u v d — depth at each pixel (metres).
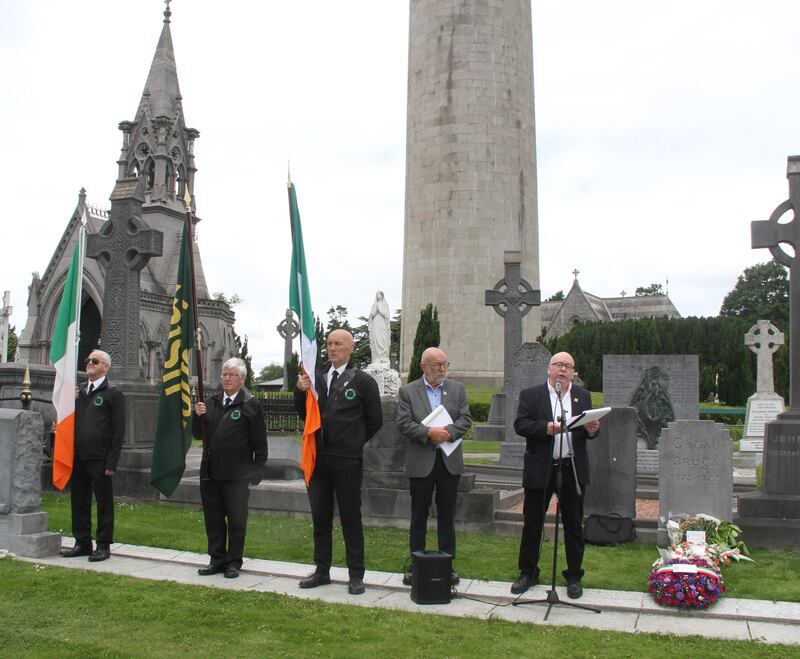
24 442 9.63
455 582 8.27
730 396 53.53
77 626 6.92
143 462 13.58
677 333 58.66
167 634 6.75
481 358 38.91
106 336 15.18
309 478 8.44
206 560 9.45
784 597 8.05
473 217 39.25
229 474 8.84
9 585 8.08
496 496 11.78
